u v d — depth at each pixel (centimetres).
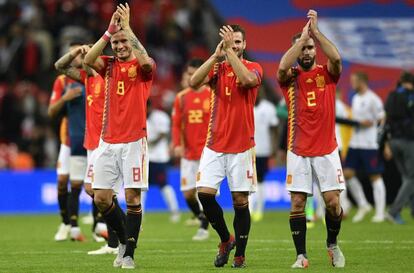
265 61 6769
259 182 4541
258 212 4525
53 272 2309
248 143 2378
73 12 6688
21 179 5250
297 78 2347
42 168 5825
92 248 3009
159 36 6956
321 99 2330
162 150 4528
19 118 6069
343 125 4434
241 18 7000
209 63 2334
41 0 6731
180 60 7000
